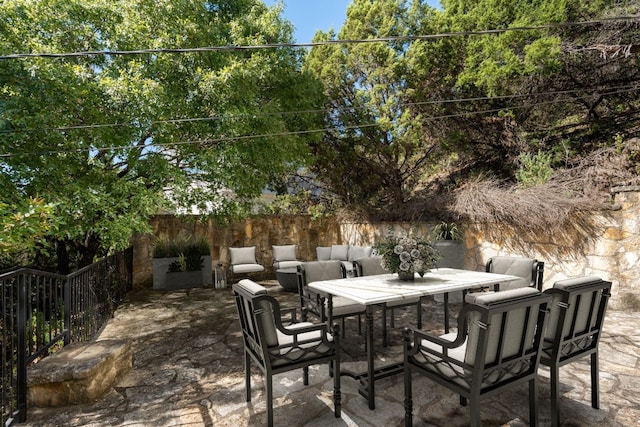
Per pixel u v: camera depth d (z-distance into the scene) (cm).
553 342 184
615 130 561
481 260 534
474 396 156
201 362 301
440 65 616
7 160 340
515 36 498
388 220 699
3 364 205
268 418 189
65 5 385
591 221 425
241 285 213
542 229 466
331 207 863
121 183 407
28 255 482
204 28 457
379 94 647
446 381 172
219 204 538
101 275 427
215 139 460
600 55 478
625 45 441
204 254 716
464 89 605
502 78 520
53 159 365
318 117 693
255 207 796
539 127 635
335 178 806
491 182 581
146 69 412
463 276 313
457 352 182
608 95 546
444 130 651
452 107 634
